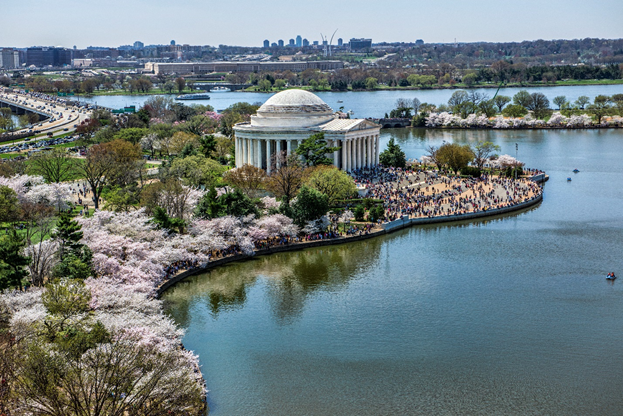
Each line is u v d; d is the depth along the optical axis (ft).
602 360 650.02
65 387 472.03
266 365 647.97
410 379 620.08
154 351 561.02
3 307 628.28
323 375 629.51
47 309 610.65
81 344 543.80
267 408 574.97
